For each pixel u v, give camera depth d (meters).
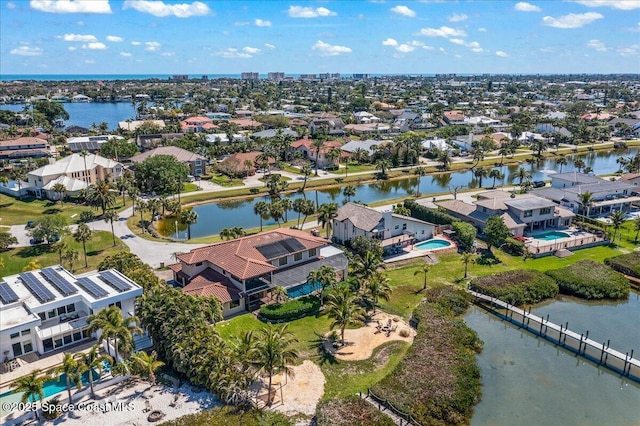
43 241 96.25
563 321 71.88
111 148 178.25
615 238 104.25
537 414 51.12
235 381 49.06
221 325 65.69
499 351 63.66
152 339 59.00
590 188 122.75
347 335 64.31
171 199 127.12
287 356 51.12
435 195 142.75
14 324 54.81
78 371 47.81
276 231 86.06
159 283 68.31
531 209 105.19
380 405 50.28
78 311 61.62
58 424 46.09
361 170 180.62
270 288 71.50
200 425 45.97
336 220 98.62
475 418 50.28
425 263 89.88
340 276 81.62
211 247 78.31
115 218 111.88
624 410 52.25
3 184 137.38
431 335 62.94
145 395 50.91
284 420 47.47
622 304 78.31
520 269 86.69
